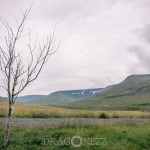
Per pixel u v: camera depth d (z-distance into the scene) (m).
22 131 25.33
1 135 22.34
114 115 64.31
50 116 56.25
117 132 25.47
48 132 24.31
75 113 61.59
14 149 18.31
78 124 30.55
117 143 20.97
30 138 21.30
